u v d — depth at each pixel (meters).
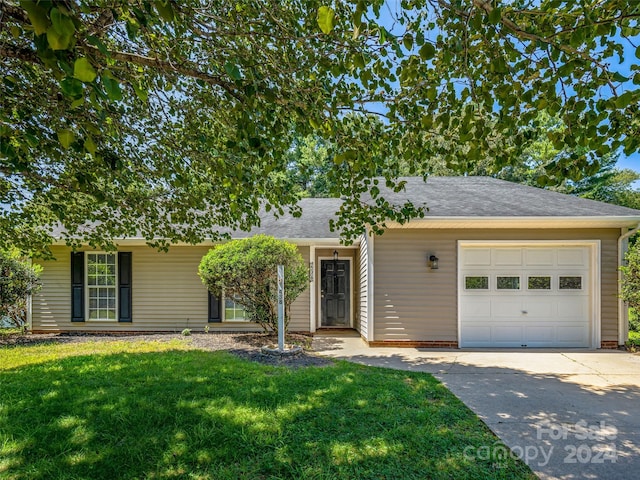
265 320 8.06
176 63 2.80
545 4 2.21
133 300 9.70
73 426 3.38
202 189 4.61
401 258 7.79
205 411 3.71
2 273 8.20
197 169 4.32
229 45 2.85
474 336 7.75
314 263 9.98
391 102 2.88
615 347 7.58
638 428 3.57
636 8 1.95
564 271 7.81
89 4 2.02
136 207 4.81
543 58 2.25
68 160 3.56
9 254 7.99
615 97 2.16
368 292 7.80
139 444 3.05
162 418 3.54
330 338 8.80
